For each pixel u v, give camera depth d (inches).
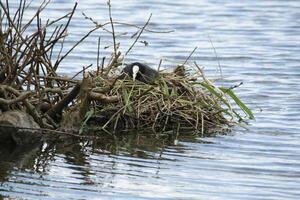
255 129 617.0
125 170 508.1
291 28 1079.0
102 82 600.1
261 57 908.0
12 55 610.2
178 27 1061.1
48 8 1112.8
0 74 559.5
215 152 553.9
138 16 1114.1
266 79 801.6
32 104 576.7
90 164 517.7
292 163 533.6
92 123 598.5
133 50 907.4
